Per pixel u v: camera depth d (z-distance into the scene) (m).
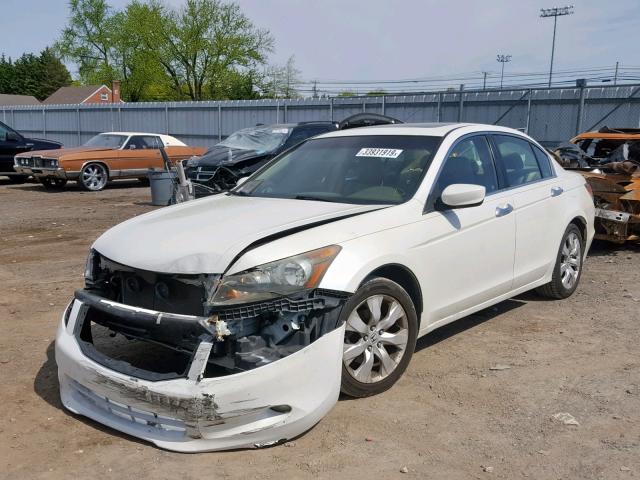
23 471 3.08
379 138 4.82
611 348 4.73
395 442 3.33
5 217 11.75
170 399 3.09
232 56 55.91
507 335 5.01
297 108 24.19
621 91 17.02
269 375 3.14
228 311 3.18
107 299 3.62
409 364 4.37
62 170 16.11
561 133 18.30
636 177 8.02
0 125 17.89
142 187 18.38
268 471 3.06
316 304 3.32
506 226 4.79
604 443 3.32
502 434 3.42
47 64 101.25
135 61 57.75
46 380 4.14
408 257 3.88
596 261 7.86
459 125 4.91
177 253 3.39
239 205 4.25
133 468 3.09
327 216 3.78
